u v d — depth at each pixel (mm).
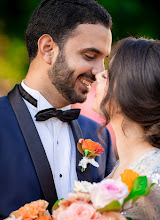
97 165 2080
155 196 1380
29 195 1870
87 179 2129
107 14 2195
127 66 1576
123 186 1193
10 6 5160
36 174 1912
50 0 2197
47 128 2076
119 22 5371
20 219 1297
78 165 2115
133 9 5363
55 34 2080
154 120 1564
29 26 2250
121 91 1579
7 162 1887
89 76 2125
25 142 1952
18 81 5086
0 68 5062
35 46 2156
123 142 1719
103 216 1159
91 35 2068
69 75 2076
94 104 1834
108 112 1687
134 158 1635
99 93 1790
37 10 2236
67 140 2148
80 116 2439
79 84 2133
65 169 2076
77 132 2225
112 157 2445
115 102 1636
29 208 1355
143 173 1479
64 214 1164
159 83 1530
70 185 2086
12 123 1985
